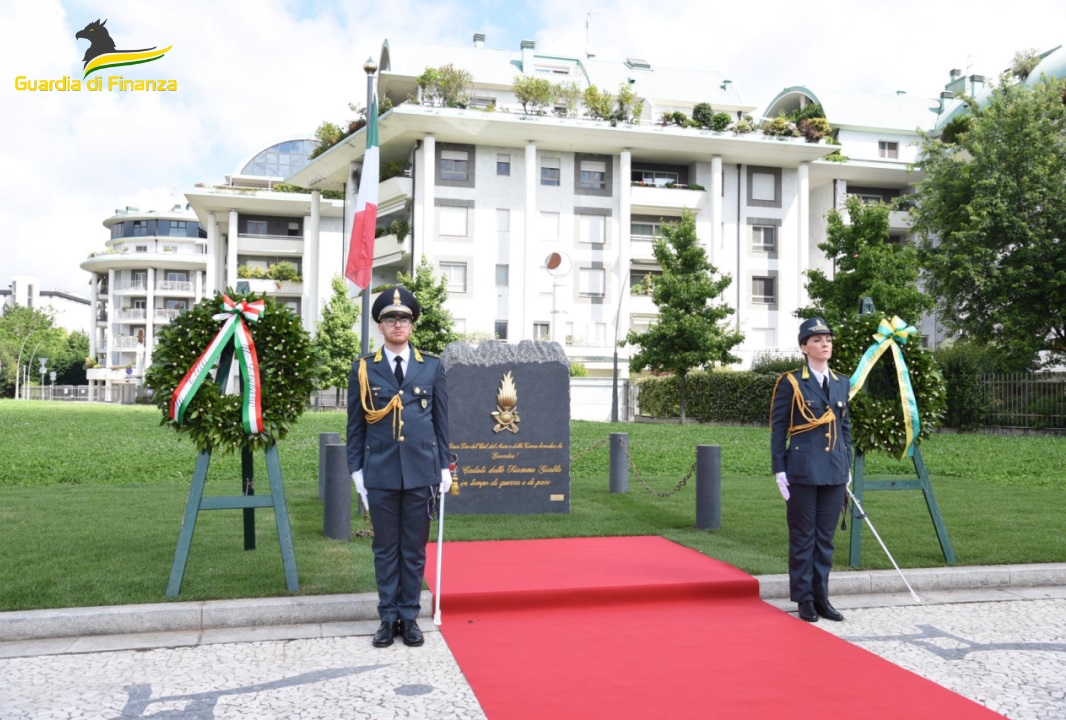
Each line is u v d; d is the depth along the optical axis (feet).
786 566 22.91
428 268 127.03
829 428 20.06
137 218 258.16
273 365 21.08
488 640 17.93
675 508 33.53
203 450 20.18
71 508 31.78
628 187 141.08
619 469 38.37
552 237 141.38
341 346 142.61
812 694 14.83
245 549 24.45
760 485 40.57
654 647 17.47
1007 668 16.28
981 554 24.59
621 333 140.97
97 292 269.23
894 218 155.84
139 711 13.98
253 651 17.12
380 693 14.83
